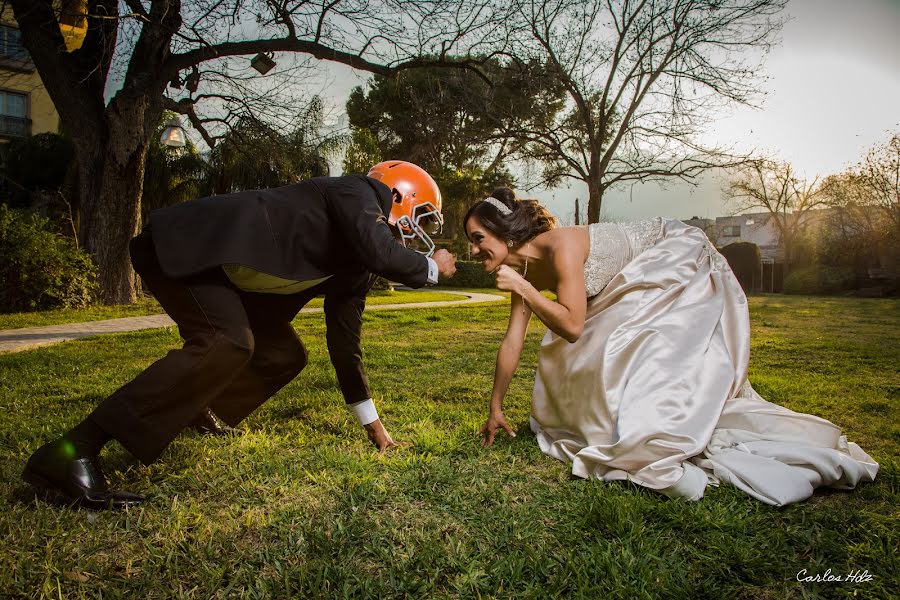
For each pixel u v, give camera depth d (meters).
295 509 1.90
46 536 1.69
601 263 2.38
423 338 7.34
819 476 2.09
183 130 14.52
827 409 3.54
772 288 25.88
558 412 2.48
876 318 11.23
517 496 2.06
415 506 1.98
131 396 1.84
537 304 2.21
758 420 2.30
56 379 4.28
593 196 19.08
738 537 1.75
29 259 11.03
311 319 9.64
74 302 11.70
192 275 1.81
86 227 12.65
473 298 17.80
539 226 2.36
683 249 2.55
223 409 2.56
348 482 2.12
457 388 4.07
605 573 1.55
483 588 1.48
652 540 1.72
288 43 11.93
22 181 18.66
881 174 23.88
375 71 12.77
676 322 2.37
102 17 10.01
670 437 2.12
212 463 2.33
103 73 12.45
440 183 25.72
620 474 2.15
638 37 17.72
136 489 2.05
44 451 1.85
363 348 6.20
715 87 16.72
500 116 17.16
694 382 2.26
